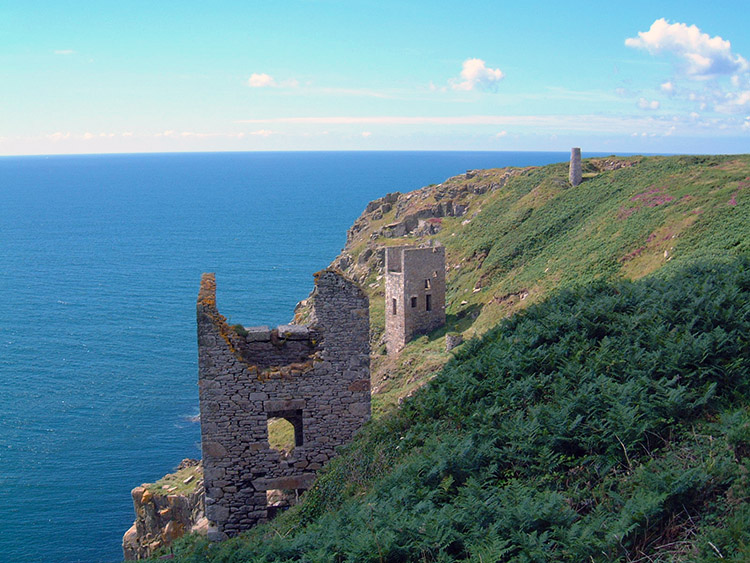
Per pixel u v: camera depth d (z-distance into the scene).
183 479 34.72
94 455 67.12
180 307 127.00
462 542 10.01
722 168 77.19
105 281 150.75
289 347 20.27
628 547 9.51
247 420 19.06
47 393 84.25
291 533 15.85
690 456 11.27
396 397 43.66
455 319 72.50
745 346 14.56
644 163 93.12
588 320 17.98
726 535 8.88
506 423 13.66
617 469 11.66
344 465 17.58
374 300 86.56
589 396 13.53
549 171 109.06
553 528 9.84
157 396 83.44
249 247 192.88
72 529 53.38
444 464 12.47
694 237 54.62
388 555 10.15
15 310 125.50
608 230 70.31
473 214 107.31
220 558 13.19
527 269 73.81
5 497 58.28
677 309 17.41
